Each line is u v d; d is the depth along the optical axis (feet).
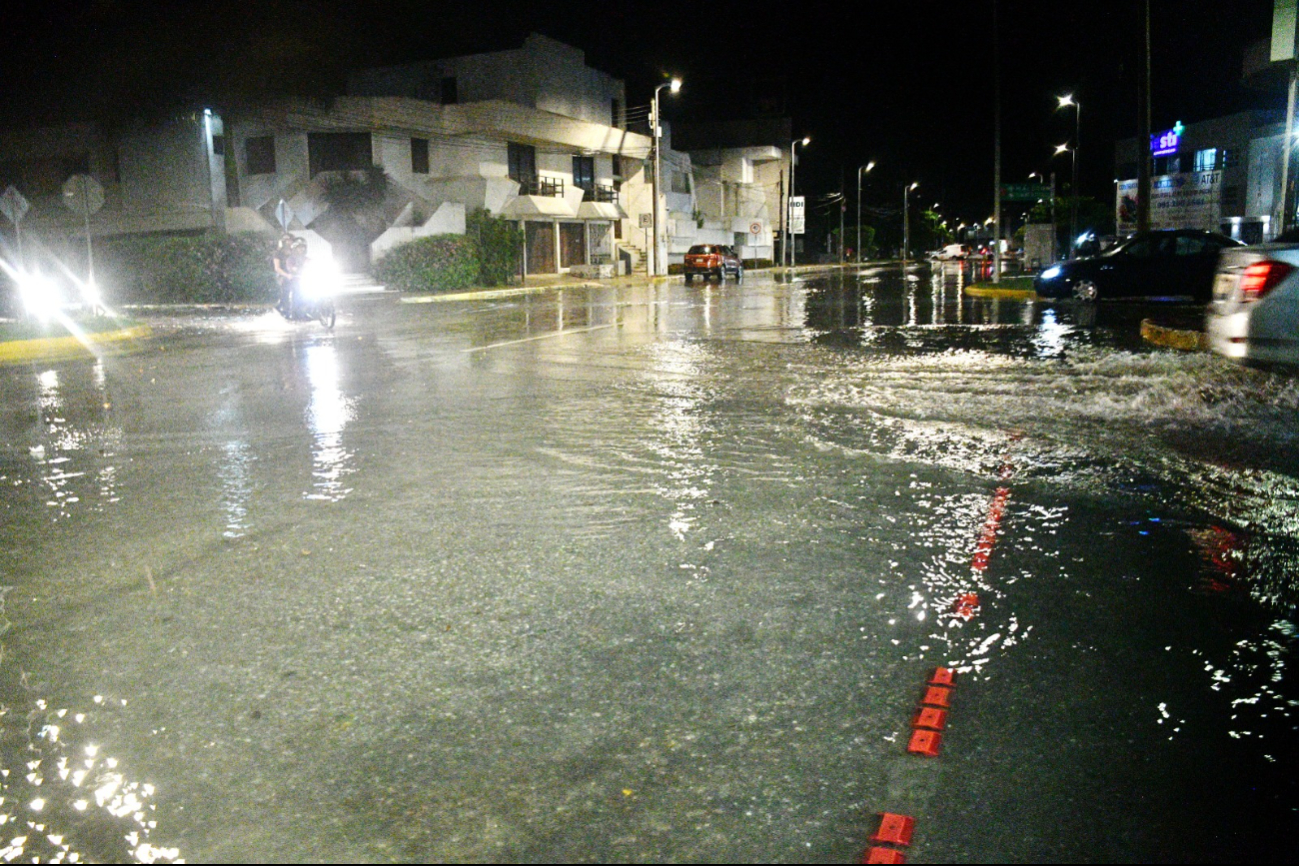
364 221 139.23
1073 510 19.98
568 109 180.75
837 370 41.39
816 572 16.42
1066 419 29.45
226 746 10.98
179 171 139.64
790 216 264.93
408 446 27.25
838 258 334.03
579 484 22.58
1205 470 23.11
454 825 9.46
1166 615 14.46
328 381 40.78
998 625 14.14
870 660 13.00
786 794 9.93
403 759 10.66
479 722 11.44
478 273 138.21
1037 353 45.47
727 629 14.07
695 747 10.84
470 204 154.81
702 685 12.33
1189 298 76.18
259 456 26.37
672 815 9.59
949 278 157.28
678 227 224.74
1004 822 9.43
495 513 20.24
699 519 19.62
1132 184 141.28
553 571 16.61
